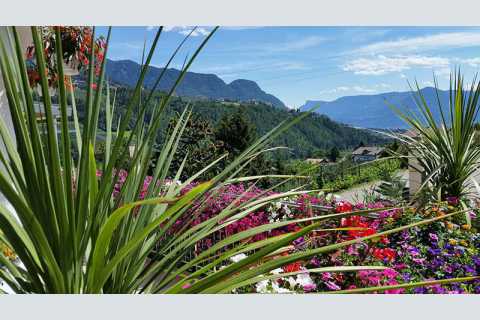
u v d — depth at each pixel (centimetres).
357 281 242
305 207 342
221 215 146
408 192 448
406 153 467
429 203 354
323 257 268
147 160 135
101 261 106
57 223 108
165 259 134
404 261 288
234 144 1828
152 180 148
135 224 138
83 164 105
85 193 107
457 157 396
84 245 110
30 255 115
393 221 322
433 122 407
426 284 107
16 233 111
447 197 376
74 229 105
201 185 94
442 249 293
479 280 259
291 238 110
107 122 154
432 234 304
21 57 101
